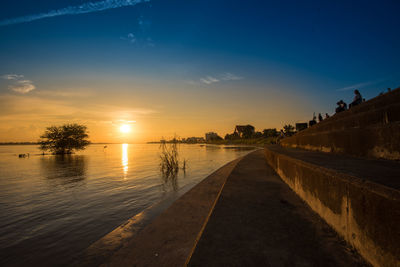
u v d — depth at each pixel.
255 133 88.25
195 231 3.49
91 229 5.79
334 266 2.11
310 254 2.38
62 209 7.80
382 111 4.25
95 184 13.15
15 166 26.70
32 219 6.73
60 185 13.06
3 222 6.49
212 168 20.30
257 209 4.14
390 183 1.90
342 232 2.66
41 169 22.73
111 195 9.91
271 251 2.50
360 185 2.17
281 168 7.67
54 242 5.00
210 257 2.40
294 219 3.52
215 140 147.50
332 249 2.45
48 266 3.93
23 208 8.07
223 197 5.13
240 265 2.21
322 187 3.36
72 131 52.09
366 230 2.07
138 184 12.69
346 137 5.71
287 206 4.27
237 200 4.84
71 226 6.04
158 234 3.38
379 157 4.29
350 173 2.57
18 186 12.95
